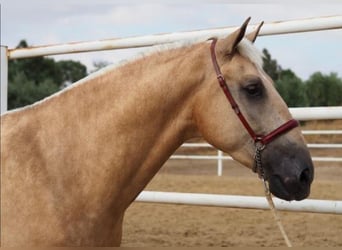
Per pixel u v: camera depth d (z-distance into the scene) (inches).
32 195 97.1
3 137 101.3
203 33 144.3
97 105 104.8
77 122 103.7
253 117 102.4
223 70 103.7
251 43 106.9
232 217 282.5
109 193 102.5
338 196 317.7
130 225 259.6
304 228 251.1
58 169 100.0
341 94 861.8
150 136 105.3
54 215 97.3
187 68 105.7
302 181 102.0
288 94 786.2
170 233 239.1
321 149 701.9
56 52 166.1
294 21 135.0
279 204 136.3
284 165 101.3
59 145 101.7
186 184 389.7
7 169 98.4
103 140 102.9
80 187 100.6
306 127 687.1
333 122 703.7
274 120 102.4
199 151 723.4
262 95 102.7
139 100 104.4
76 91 106.3
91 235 101.0
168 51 108.5
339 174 485.4
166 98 105.3
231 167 579.8
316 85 869.8
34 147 100.7
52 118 103.7
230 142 104.1
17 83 918.4
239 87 102.8
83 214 100.3
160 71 106.3
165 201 149.4
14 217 96.0
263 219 276.7
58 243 97.1
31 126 102.7
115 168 102.7
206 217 283.4
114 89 105.5
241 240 222.1
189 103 106.4
